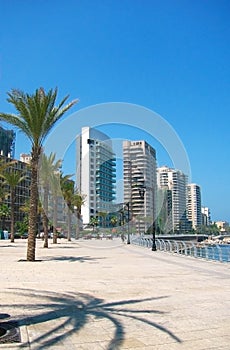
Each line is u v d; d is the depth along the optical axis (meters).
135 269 17.53
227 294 10.38
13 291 10.81
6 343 5.68
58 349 5.46
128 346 5.64
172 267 18.56
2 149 111.94
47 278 13.88
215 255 22.64
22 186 116.06
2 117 21.64
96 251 32.88
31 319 7.32
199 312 8.04
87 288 11.44
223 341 5.93
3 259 23.14
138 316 7.63
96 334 6.29
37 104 21.12
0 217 96.06
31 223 22.03
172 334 6.31
